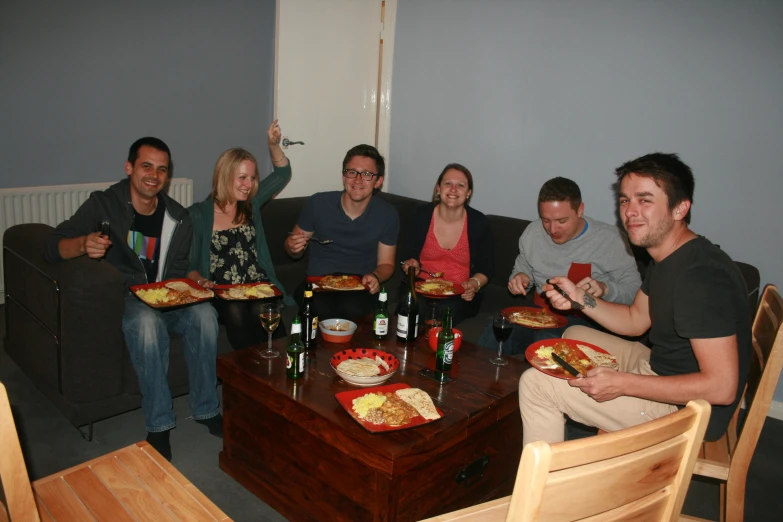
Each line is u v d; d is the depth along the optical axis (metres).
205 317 2.26
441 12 3.84
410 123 4.17
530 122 3.48
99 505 1.23
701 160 2.85
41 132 3.38
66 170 3.52
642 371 1.77
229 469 2.07
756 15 2.59
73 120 3.47
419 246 2.93
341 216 2.85
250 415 1.92
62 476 1.31
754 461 2.37
